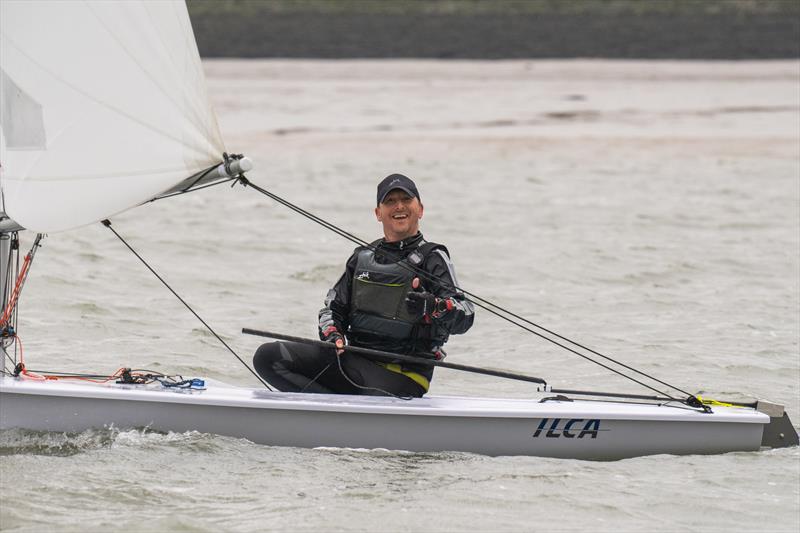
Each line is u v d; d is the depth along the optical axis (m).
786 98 130.88
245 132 102.12
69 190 19.70
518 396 26.61
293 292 39.72
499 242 51.97
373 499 18.88
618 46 190.75
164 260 45.38
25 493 18.77
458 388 27.42
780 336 33.72
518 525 17.97
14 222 19.94
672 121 110.81
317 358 22.03
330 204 65.12
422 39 198.62
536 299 39.38
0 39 19.22
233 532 17.50
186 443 20.73
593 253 49.09
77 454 20.36
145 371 24.92
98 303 35.91
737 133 102.19
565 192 71.62
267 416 20.88
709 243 52.44
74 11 19.38
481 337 33.50
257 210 61.72
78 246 46.91
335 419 20.88
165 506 18.42
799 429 23.83
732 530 17.95
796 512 18.72
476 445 21.17
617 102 127.38
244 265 44.97
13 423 20.62
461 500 18.92
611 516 18.44
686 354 31.25
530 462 20.95
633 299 39.44
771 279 43.88
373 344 21.64
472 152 91.88
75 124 19.61
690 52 184.50
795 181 76.81
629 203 66.56
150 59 19.72
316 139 98.38
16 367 21.75
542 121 111.12
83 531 17.42
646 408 21.84
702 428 21.56
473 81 151.88
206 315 35.19
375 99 130.00
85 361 28.48
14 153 19.50
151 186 19.88
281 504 18.59
